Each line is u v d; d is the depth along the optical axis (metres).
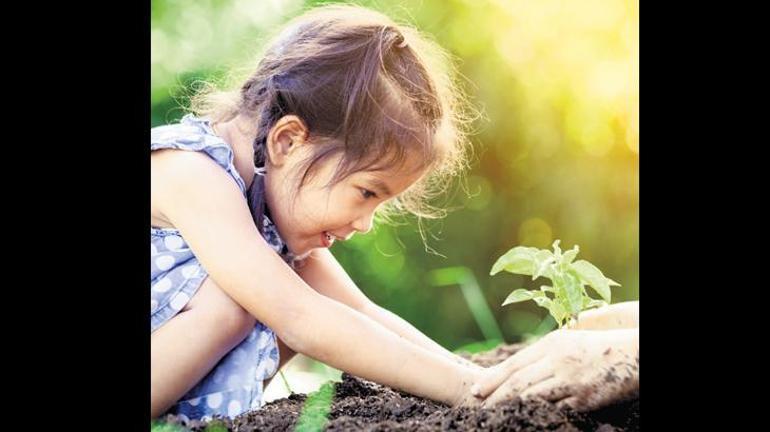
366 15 1.96
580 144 4.08
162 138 1.71
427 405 1.57
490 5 4.01
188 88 3.35
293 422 1.50
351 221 1.80
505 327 4.11
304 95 1.78
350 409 1.59
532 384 1.43
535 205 4.11
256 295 1.58
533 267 1.62
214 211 1.63
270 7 3.27
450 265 4.09
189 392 1.65
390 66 1.81
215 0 3.38
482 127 4.04
